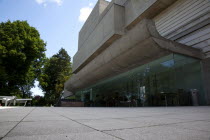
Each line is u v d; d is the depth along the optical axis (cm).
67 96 4322
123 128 195
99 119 303
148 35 993
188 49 1128
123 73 1655
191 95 1080
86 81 2425
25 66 2912
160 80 1184
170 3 1438
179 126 207
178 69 1070
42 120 284
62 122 257
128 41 1173
